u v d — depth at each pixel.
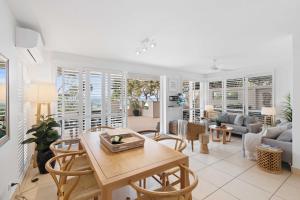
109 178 1.21
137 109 10.78
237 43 3.11
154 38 2.86
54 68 3.68
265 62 4.76
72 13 2.04
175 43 3.09
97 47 3.36
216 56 4.07
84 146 1.97
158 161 1.52
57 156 1.72
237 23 2.29
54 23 2.30
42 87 2.86
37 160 2.67
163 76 5.84
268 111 4.61
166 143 4.39
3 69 1.72
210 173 2.71
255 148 3.19
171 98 5.95
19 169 2.38
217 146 4.22
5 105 1.76
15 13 2.05
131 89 10.23
